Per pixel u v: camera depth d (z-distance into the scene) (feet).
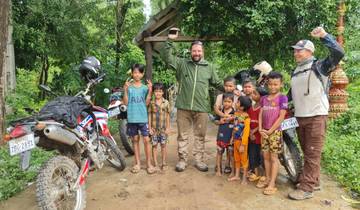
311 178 12.33
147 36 24.86
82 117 12.71
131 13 40.57
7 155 15.85
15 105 22.65
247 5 22.49
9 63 25.52
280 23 22.40
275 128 12.73
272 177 12.91
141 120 14.84
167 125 15.44
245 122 13.64
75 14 31.58
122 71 37.22
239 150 13.78
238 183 13.89
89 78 14.30
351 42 31.24
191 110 15.19
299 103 12.48
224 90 15.78
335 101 20.22
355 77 30.71
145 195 12.76
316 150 12.28
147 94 15.08
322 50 23.12
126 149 18.06
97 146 13.14
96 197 12.65
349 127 20.58
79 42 32.71
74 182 11.05
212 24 23.98
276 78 12.80
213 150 19.17
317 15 22.06
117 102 16.34
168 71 37.86
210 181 14.11
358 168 14.28
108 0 38.50
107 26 37.52
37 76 36.88
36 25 30.22
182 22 24.61
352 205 11.85
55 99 12.05
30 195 13.04
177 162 16.85
